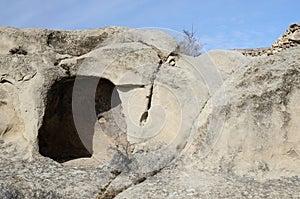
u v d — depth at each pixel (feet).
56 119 25.40
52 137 25.52
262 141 17.01
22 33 22.52
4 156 19.79
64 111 25.75
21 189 16.30
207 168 17.04
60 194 16.21
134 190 15.81
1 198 15.53
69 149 26.32
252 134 17.12
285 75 17.42
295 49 18.58
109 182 16.99
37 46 22.48
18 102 20.98
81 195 16.15
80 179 17.47
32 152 19.90
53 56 22.26
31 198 15.99
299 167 16.67
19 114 21.01
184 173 16.93
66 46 23.08
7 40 22.38
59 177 17.62
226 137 17.47
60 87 23.57
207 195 14.58
